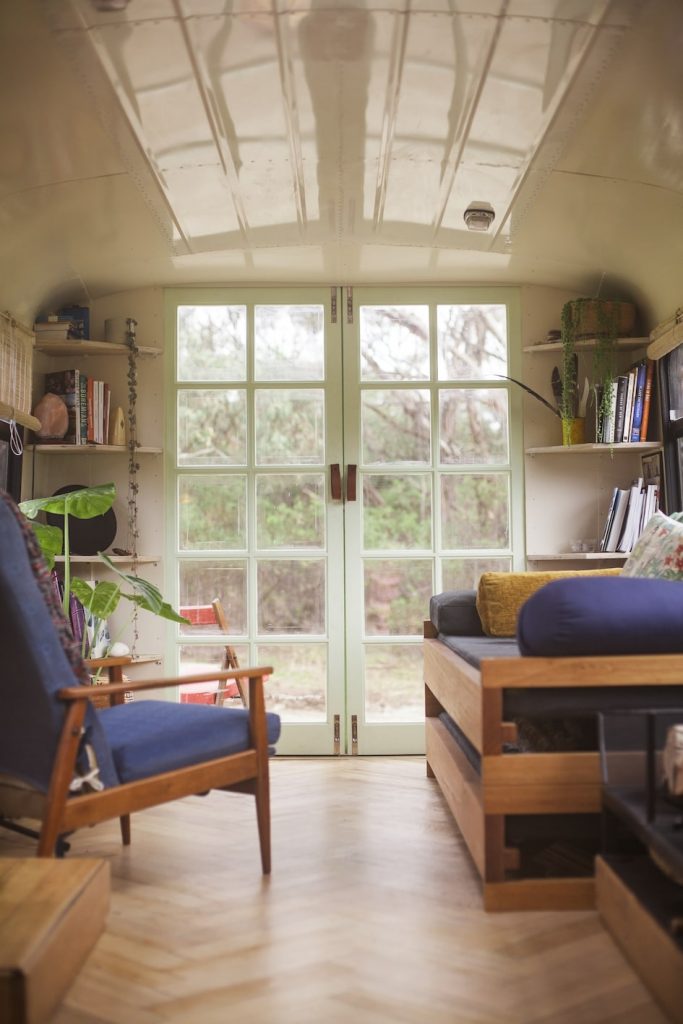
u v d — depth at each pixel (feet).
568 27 8.15
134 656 15.15
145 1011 6.05
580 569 15.30
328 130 10.29
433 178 11.61
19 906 6.38
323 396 15.65
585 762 7.79
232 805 11.71
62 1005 6.14
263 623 15.37
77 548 14.90
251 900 8.20
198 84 9.16
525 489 15.43
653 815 6.57
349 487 15.38
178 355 15.62
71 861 7.41
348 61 8.79
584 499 15.40
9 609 7.23
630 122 9.81
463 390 15.64
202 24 8.09
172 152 10.68
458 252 14.24
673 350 13.61
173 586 15.31
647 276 13.61
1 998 5.38
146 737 8.15
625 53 8.51
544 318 15.61
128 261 14.24
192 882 8.73
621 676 7.72
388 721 15.23
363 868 9.09
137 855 9.62
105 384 15.02
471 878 8.73
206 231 13.23
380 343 15.65
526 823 7.95
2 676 7.54
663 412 13.98
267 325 15.64
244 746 8.97
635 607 7.73
